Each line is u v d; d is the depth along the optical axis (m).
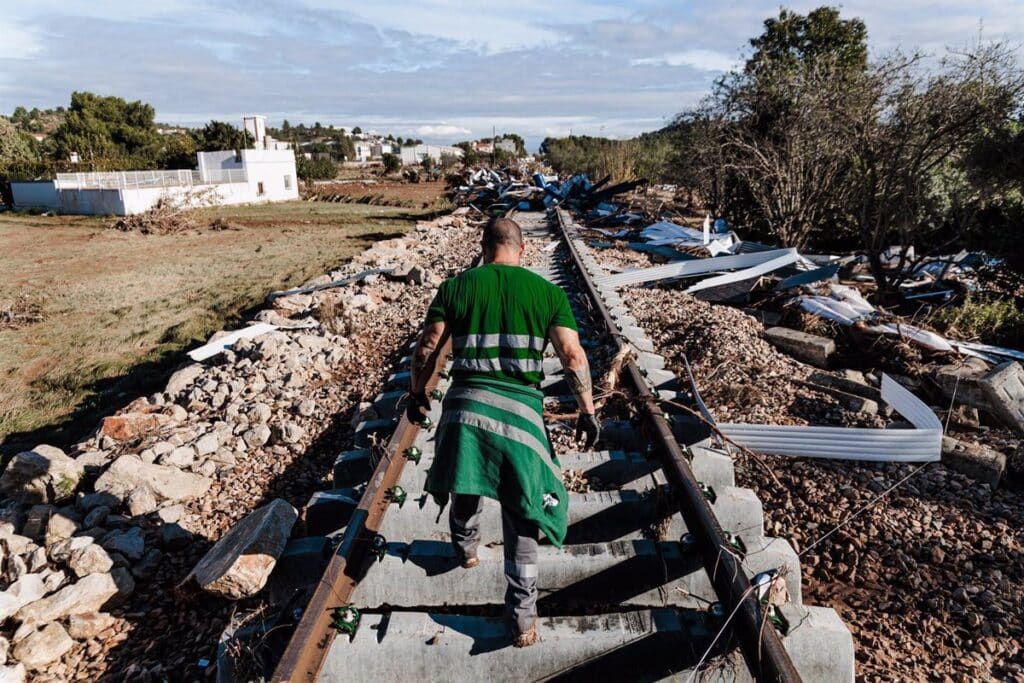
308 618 2.80
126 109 78.44
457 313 2.74
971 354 7.75
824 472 5.04
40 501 5.24
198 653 3.52
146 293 15.77
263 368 8.01
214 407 7.25
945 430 6.36
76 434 7.84
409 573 3.34
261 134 54.72
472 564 3.25
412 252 17.48
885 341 7.85
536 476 2.59
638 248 16.78
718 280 10.70
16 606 3.90
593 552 3.41
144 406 7.20
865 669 3.33
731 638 2.78
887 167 11.60
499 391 2.69
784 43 27.48
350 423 6.54
